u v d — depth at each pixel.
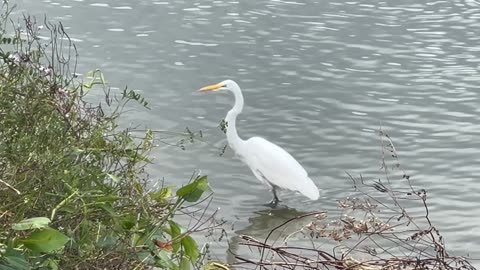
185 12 26.78
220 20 25.95
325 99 18.98
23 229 5.19
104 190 6.39
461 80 20.72
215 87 14.93
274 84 20.00
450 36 25.00
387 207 13.32
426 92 19.69
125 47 22.59
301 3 28.30
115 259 5.85
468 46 23.97
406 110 18.36
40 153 6.38
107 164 7.48
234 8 27.39
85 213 5.72
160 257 6.05
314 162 15.41
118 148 7.21
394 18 26.86
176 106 17.94
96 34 23.77
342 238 11.96
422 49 23.53
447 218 12.86
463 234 12.29
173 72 20.56
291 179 13.73
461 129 17.14
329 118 17.75
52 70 7.56
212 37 24.05
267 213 13.16
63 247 5.54
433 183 14.30
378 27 25.73
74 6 27.00
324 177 14.72
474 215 12.99
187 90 19.16
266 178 13.95
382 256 11.34
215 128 16.72
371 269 7.75
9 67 7.18
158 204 6.52
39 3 27.03
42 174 6.03
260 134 16.89
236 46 23.22
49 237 5.23
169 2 27.94
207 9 27.17
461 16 27.28
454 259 9.07
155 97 18.44
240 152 14.44
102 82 8.89
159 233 6.19
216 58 22.02
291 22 25.92
